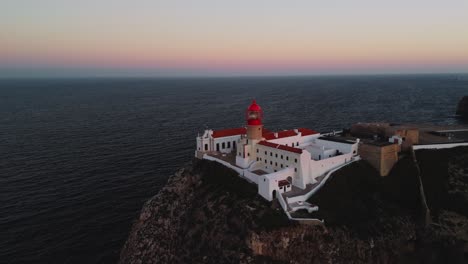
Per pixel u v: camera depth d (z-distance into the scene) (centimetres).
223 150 7625
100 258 5562
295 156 5784
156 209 6278
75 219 6588
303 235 4778
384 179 6275
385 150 6350
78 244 5862
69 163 9650
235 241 4928
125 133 13638
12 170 8994
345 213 5253
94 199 7400
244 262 4638
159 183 8275
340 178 6012
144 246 5666
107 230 6288
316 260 4712
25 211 6794
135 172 9000
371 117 15962
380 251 4919
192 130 14200
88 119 17150
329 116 16625
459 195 5700
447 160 6475
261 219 4950
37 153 10612
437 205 5606
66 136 13050
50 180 8356
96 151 10894
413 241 5200
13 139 12506
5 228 6184
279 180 5566
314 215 5047
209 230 5328
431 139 7619
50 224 6381
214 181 6269
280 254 4703
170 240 5662
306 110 19025
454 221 5341
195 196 6156
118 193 7706
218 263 4866
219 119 16888
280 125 14512
